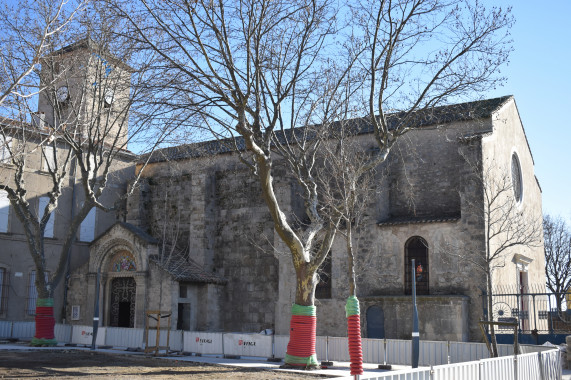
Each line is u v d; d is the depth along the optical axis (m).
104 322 38.28
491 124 32.66
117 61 23.45
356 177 20.97
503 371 13.78
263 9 19.66
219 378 17.56
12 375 17.83
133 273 37.12
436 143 34.28
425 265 31.61
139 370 19.84
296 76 21.02
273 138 23.30
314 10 21.05
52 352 25.98
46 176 39.41
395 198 35.16
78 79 31.14
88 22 22.83
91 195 27.59
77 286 39.72
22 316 37.81
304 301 20.55
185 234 41.38
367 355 24.02
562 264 65.06
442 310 29.36
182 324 36.75
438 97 22.09
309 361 20.25
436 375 11.11
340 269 33.44
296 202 37.09
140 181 43.00
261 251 37.88
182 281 36.12
